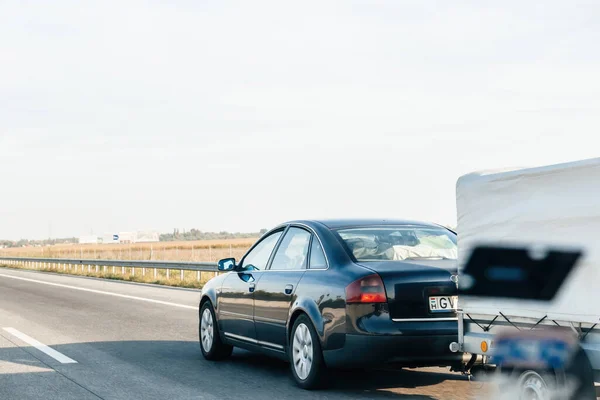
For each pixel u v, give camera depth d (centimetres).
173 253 6381
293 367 770
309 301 739
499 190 570
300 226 828
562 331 512
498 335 570
